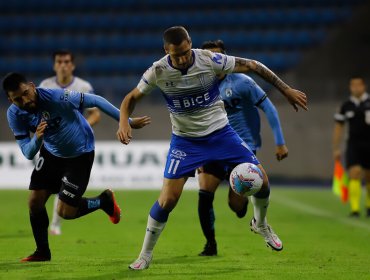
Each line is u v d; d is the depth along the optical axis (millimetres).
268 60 98750
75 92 24391
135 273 22375
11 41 104000
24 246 30156
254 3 107438
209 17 105875
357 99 47469
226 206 53125
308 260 26188
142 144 71062
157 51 103375
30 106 23703
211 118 22984
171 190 22781
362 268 24125
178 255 27422
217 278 21609
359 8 102750
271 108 28438
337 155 48344
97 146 70750
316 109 81875
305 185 76000
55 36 105812
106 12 108750
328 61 96688
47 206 53375
